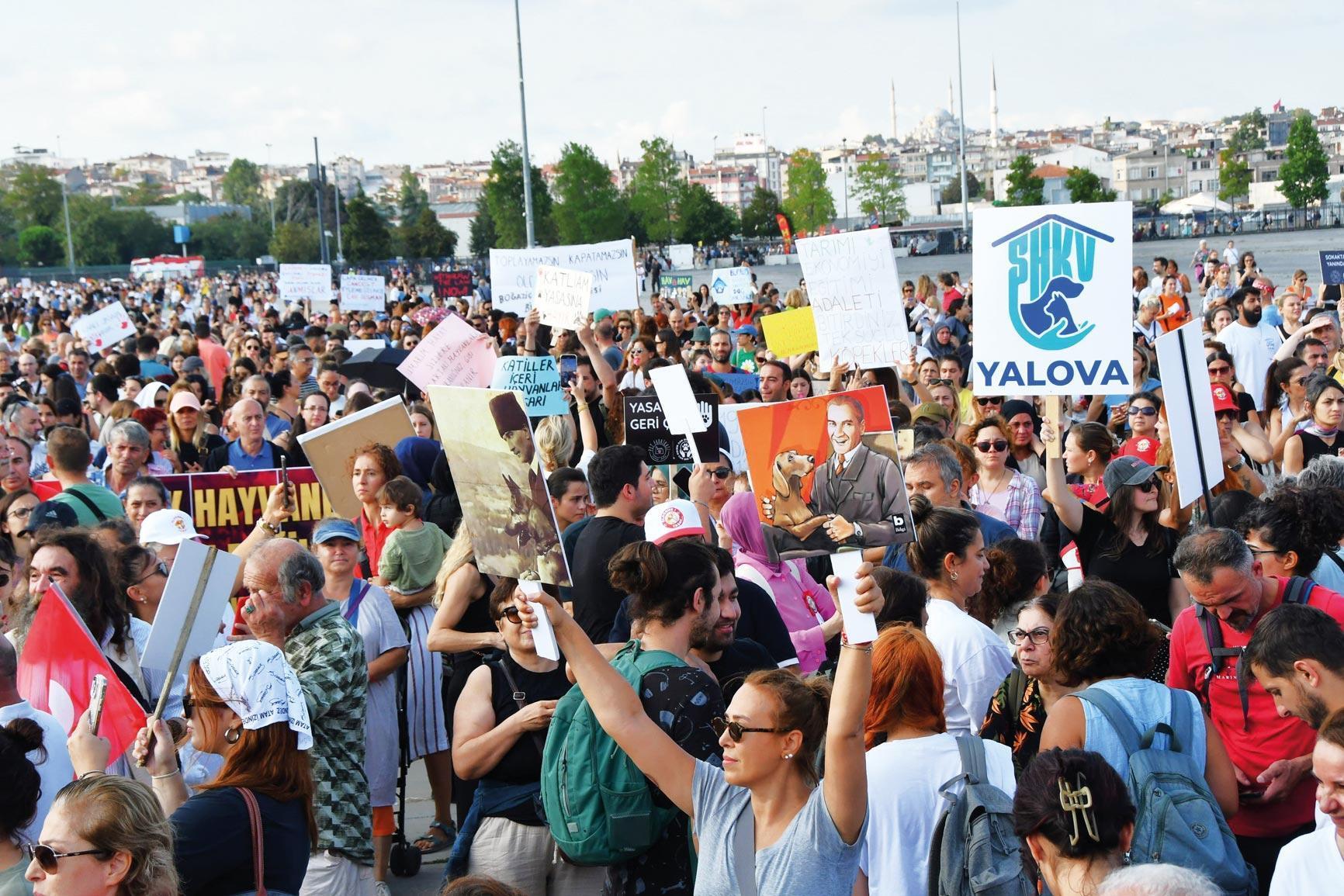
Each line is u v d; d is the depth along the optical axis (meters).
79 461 7.86
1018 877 3.71
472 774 4.80
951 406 11.14
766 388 11.06
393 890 6.38
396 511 6.86
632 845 4.14
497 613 4.85
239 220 153.88
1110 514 6.53
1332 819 3.47
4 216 153.12
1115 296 6.86
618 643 5.30
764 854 3.54
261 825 4.00
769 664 5.15
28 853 3.86
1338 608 4.55
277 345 19.98
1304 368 9.58
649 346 14.01
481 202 121.81
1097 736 3.98
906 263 69.19
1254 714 4.53
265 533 7.91
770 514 3.87
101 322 20.06
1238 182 137.88
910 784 3.95
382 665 6.24
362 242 98.38
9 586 6.35
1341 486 6.07
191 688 4.17
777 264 88.19
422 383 10.46
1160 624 6.21
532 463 3.76
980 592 5.73
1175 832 3.78
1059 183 173.00
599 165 93.06
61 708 4.75
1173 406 6.00
